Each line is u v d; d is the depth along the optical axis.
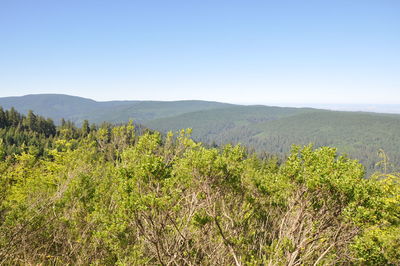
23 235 8.97
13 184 13.19
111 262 10.42
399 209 8.42
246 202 10.59
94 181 12.69
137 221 7.22
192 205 9.32
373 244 7.28
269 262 7.85
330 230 7.71
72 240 10.88
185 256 8.91
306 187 7.74
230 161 9.47
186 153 9.00
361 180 6.99
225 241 8.64
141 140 9.04
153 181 7.38
